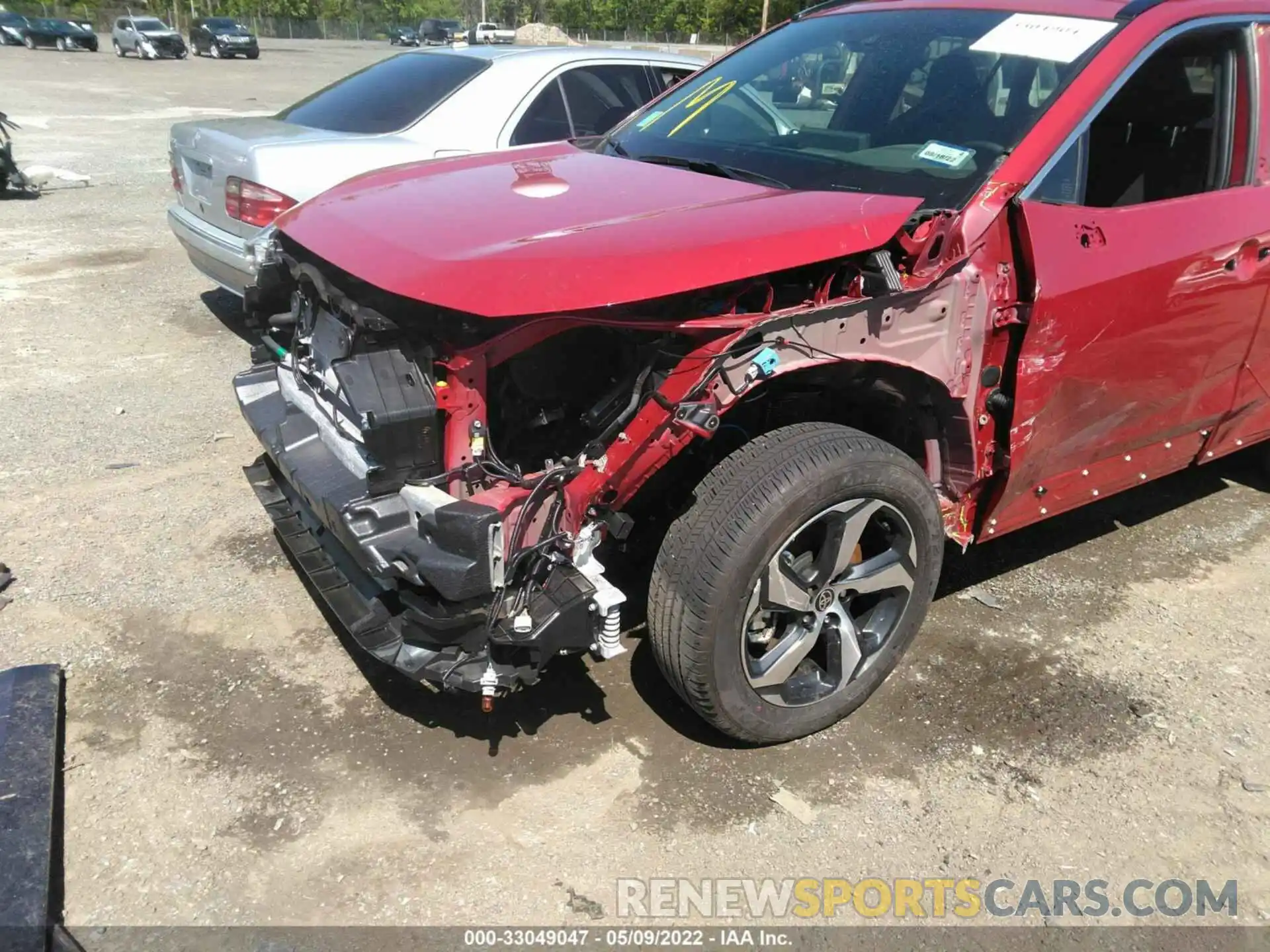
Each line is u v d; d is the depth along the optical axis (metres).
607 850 2.46
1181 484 4.54
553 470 2.38
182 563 3.64
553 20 78.44
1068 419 3.04
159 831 2.47
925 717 2.97
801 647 2.67
